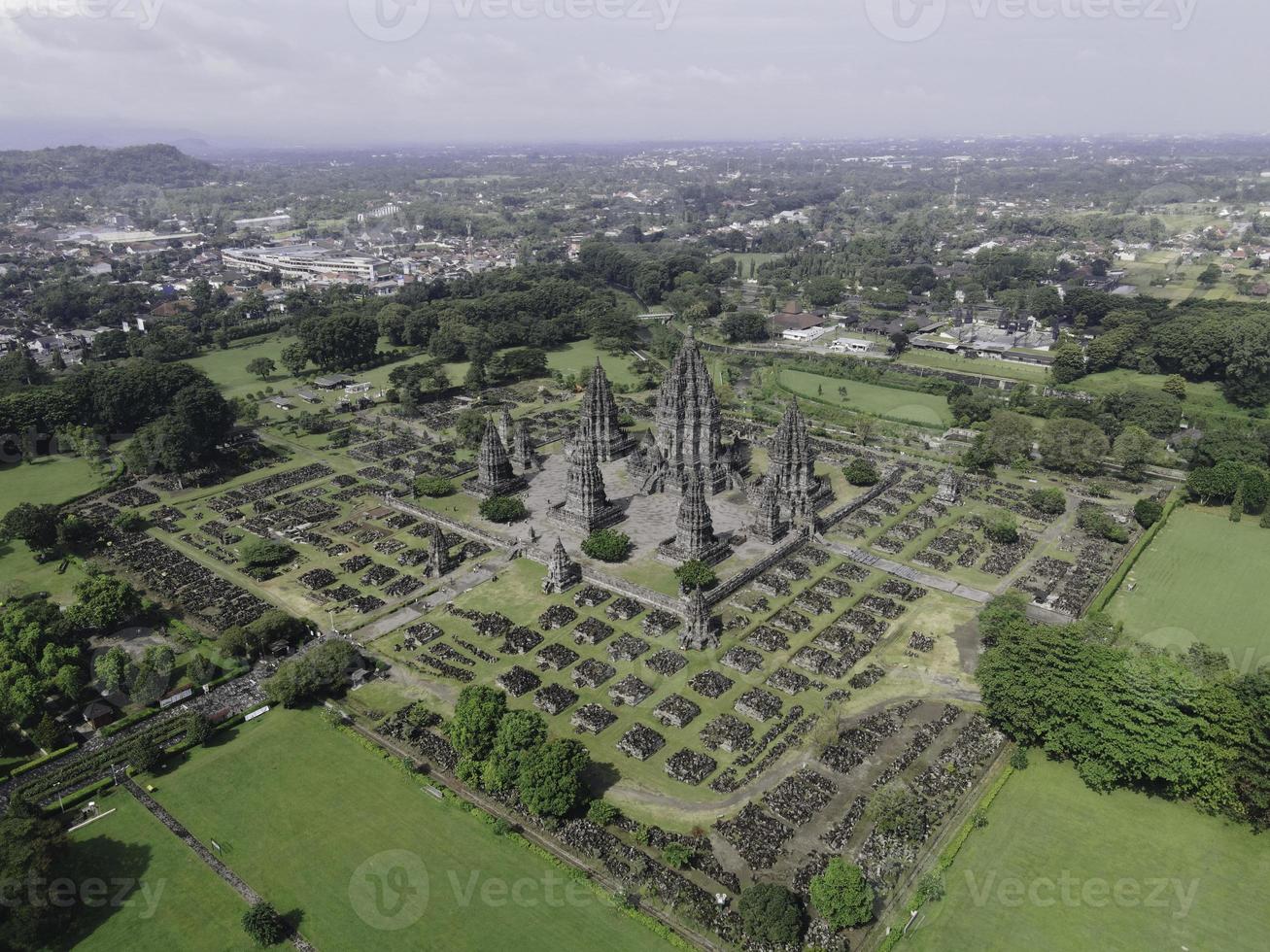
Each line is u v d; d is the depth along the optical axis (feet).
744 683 482.28
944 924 325.83
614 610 553.23
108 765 412.36
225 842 365.81
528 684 474.08
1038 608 545.03
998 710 422.00
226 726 444.14
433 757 418.51
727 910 328.70
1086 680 397.19
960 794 390.21
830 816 379.14
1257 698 369.09
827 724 431.84
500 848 362.94
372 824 376.27
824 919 323.16
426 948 315.99
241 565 618.03
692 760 415.44
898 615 551.59
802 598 572.92
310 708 461.78
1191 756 366.84
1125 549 638.53
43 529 621.31
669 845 354.13
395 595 577.02
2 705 423.64
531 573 609.83
